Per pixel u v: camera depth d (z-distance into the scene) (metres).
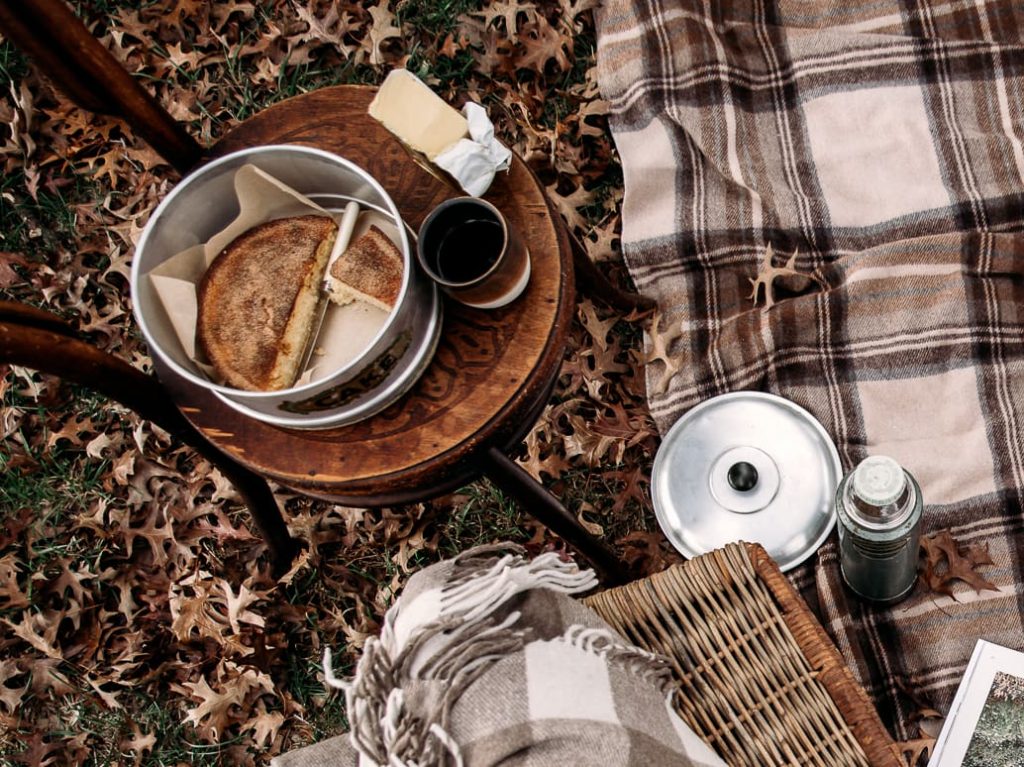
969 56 1.77
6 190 1.98
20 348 1.04
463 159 1.13
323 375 1.15
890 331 1.68
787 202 1.77
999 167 1.70
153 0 2.07
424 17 2.01
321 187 1.18
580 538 1.36
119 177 2.01
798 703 1.12
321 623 1.76
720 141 1.81
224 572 1.79
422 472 1.12
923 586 1.57
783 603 1.15
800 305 1.71
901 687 1.55
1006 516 1.58
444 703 1.02
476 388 1.13
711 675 1.14
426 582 1.10
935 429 1.65
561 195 1.91
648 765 0.98
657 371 1.77
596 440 1.75
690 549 1.63
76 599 1.79
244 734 1.72
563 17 1.96
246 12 2.04
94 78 1.15
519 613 1.08
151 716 1.75
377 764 1.01
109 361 1.15
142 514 1.83
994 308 1.65
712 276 1.79
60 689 1.75
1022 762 1.42
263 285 1.14
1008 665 1.46
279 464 1.15
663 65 1.84
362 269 1.12
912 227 1.72
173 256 1.14
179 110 2.01
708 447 1.67
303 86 2.02
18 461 1.85
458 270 1.15
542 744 0.99
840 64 1.81
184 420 1.28
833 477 1.63
